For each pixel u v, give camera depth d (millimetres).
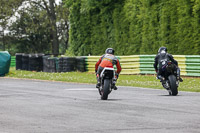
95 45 117125
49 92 53438
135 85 65250
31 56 111938
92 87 61844
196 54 84438
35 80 79938
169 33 91188
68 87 61844
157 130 26703
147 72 88062
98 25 116188
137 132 26062
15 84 68312
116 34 108750
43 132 26094
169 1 91125
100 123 29312
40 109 36625
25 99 44812
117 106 38594
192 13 85312
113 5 110812
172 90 48219
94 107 37906
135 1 102938
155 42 95438
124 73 92938
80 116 32531
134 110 35875
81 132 26094
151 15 96500
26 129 27062
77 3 121938
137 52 102062
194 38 84812
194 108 37188
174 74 49875
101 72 45219
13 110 35969
